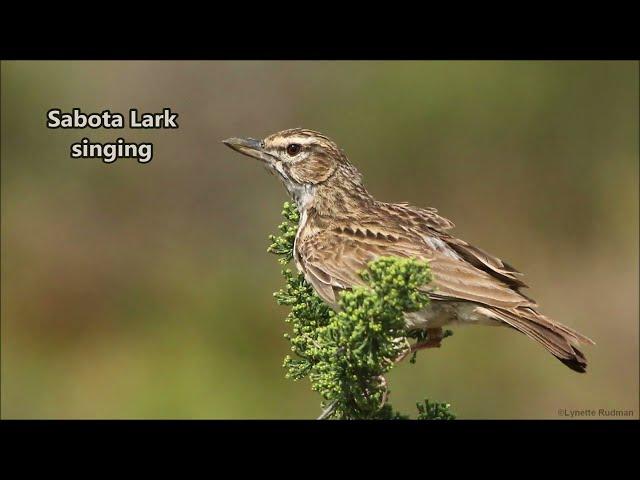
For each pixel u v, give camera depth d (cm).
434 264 749
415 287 629
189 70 1825
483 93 1831
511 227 1803
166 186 1786
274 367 1593
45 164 1777
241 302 1680
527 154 1831
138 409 1529
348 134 1836
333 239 791
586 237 1797
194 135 1808
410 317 750
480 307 736
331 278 766
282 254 799
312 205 848
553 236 1800
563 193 1822
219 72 1836
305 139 854
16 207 1747
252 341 1633
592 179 1825
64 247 1734
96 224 1753
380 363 646
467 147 1836
